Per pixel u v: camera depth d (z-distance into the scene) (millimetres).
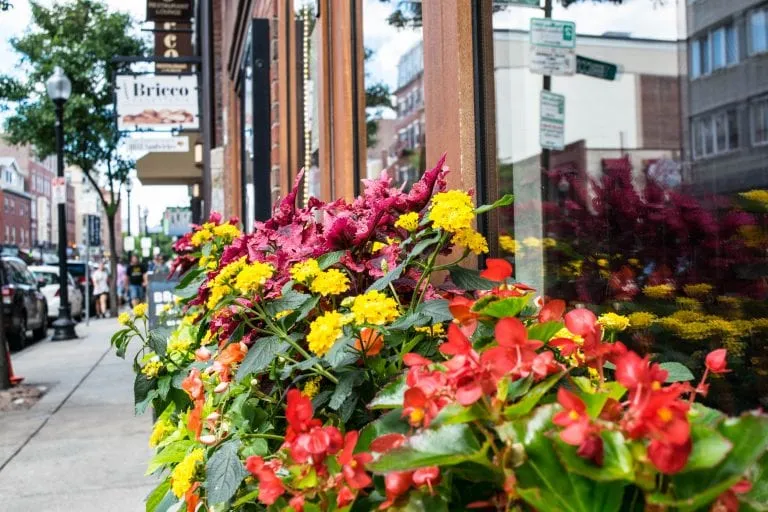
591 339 1246
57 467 5176
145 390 2527
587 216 2338
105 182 31016
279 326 1905
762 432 971
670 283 2033
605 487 1003
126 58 12586
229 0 9656
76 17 23219
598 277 2258
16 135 23672
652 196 2129
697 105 2102
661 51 2223
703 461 936
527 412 1095
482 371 1115
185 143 14703
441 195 1676
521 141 2531
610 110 2363
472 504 1113
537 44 2545
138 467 5133
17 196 88812
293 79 5211
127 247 35344
